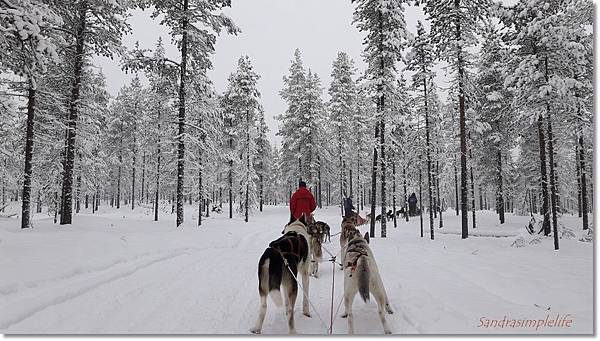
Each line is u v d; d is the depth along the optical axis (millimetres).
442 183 33562
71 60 18844
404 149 30000
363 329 6016
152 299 7297
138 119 47469
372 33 22938
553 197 15727
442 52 20875
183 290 8031
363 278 5703
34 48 9609
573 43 16312
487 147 31594
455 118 30688
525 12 17750
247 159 36750
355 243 6645
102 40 18531
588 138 22062
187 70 20906
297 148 43281
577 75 18750
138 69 19875
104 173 41188
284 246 6211
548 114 17188
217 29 20844
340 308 7203
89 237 12461
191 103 22656
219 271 10094
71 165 18625
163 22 20203
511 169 34250
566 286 8172
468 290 7820
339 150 42156
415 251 14305
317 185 45781
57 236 12336
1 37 9469
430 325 5777
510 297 7605
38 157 21562
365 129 39844
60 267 8523
